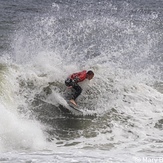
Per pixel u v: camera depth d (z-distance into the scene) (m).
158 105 42.62
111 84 44.94
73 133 36.12
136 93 44.47
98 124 38.34
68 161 25.02
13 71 44.69
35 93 42.25
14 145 31.48
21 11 105.19
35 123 37.12
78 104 41.66
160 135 35.81
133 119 39.38
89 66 48.72
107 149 31.53
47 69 46.50
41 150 30.61
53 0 123.31
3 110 35.16
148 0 134.62
